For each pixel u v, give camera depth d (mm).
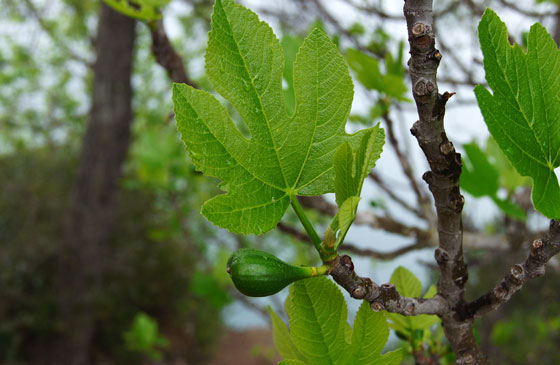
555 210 295
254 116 294
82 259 3529
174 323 4160
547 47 290
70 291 3506
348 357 311
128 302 4000
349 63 630
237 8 283
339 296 306
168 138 1397
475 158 668
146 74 4793
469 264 1402
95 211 3531
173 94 282
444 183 299
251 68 290
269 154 298
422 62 270
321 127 304
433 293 425
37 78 4754
